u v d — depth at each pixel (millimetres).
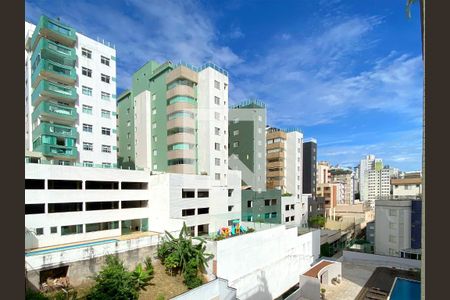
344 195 81188
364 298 21891
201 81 34312
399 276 26234
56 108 26766
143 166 37656
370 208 65375
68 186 22953
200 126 33688
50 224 20750
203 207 29375
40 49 26172
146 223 27906
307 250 31938
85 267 17500
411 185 45562
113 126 32156
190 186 28375
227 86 36188
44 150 25531
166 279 19781
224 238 23141
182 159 32562
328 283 24453
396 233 35375
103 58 31641
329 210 62438
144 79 39469
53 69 26844
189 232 24312
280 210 41688
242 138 41000
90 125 30016
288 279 27406
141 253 20531
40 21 26422
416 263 28531
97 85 30875
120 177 25594
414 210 34812
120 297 15961
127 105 42406
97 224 24156
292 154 50219
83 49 29828
